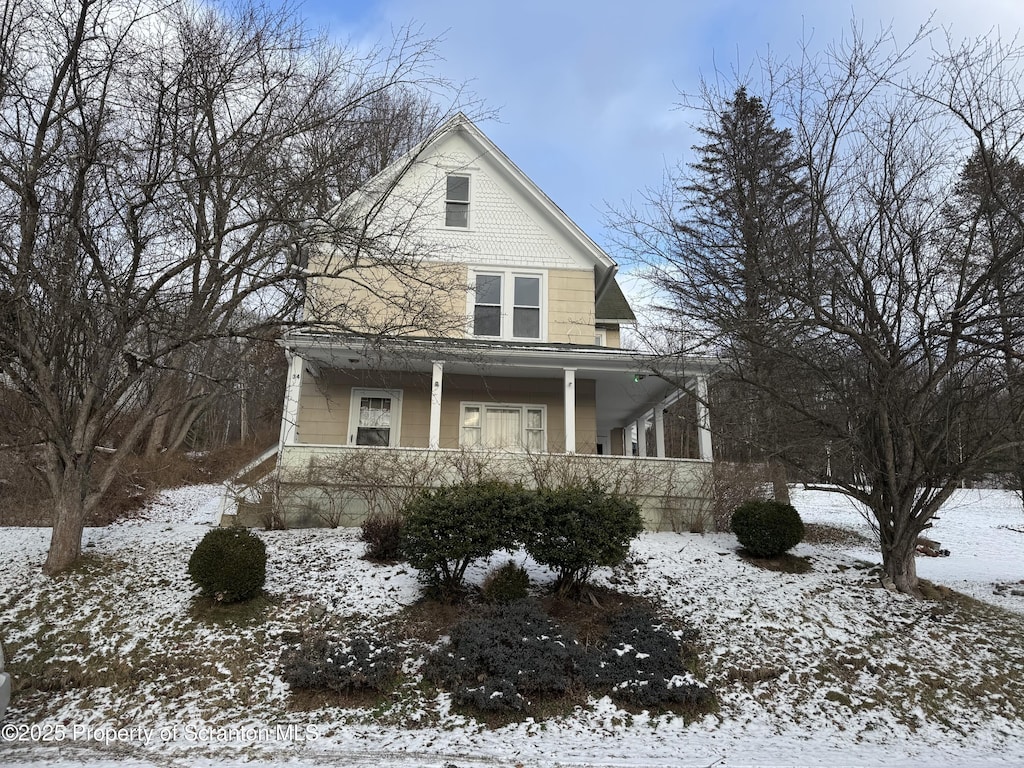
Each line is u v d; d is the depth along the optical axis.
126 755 4.85
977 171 8.48
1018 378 7.93
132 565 8.76
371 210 10.15
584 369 13.30
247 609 7.52
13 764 4.59
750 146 11.22
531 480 11.98
